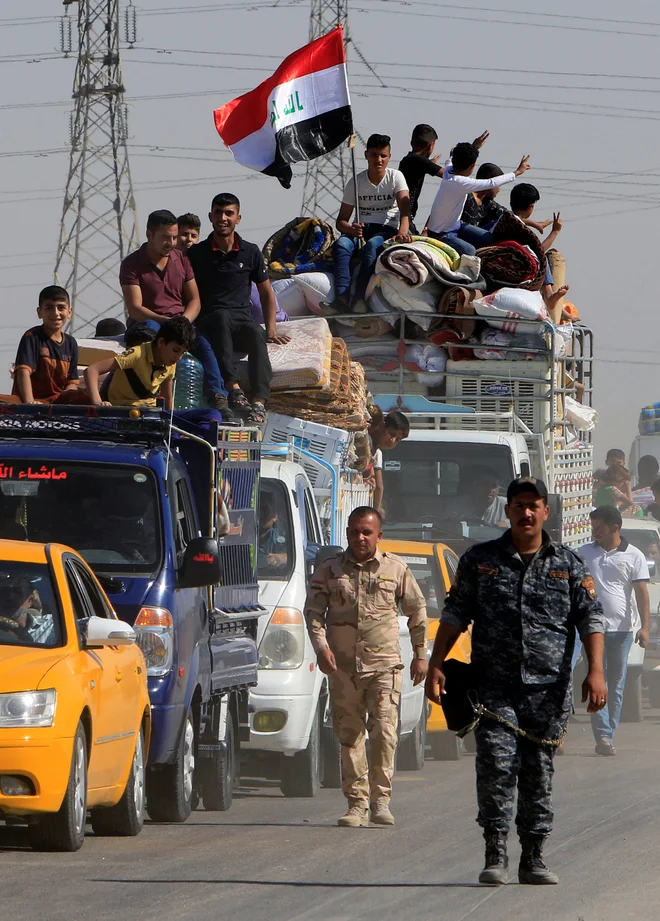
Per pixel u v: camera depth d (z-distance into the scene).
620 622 57.06
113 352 51.72
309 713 43.25
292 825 35.84
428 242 64.31
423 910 24.28
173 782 35.66
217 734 39.25
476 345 65.62
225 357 49.56
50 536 35.81
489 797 26.42
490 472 64.62
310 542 46.47
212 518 38.41
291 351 51.50
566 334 70.88
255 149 64.81
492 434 64.94
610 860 29.81
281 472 45.38
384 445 59.38
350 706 36.03
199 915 23.73
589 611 26.44
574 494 74.12
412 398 65.31
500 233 65.94
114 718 31.17
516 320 64.94
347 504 54.09
